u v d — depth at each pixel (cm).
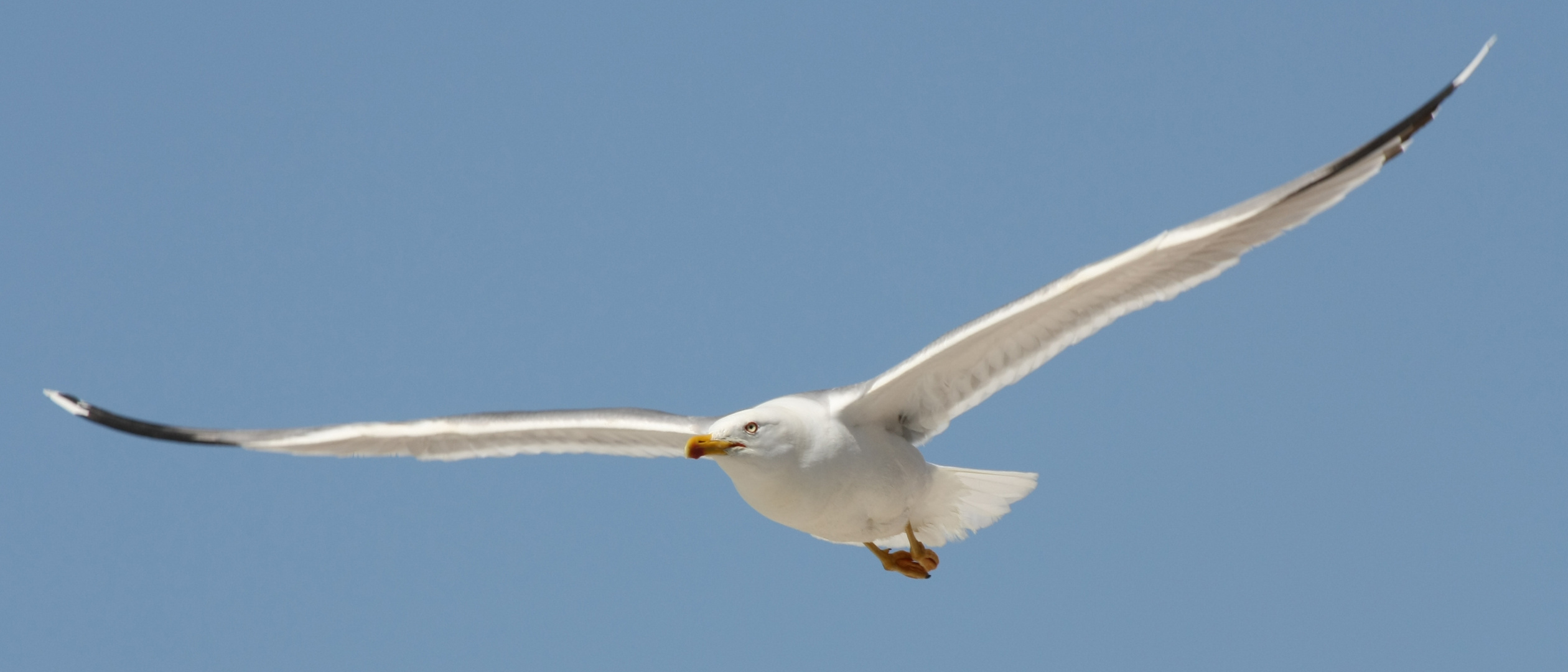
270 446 1561
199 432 1591
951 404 1357
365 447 1580
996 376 1336
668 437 1512
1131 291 1261
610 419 1477
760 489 1323
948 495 1441
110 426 1630
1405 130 1145
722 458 1317
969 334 1247
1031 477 1421
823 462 1306
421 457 1579
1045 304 1266
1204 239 1191
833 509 1330
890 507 1348
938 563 1407
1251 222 1184
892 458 1334
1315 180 1129
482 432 1524
